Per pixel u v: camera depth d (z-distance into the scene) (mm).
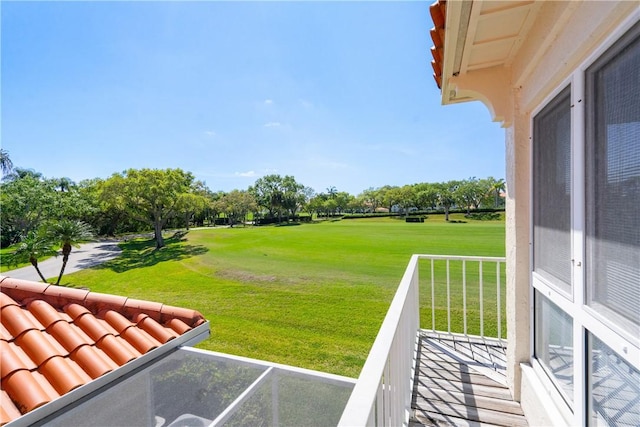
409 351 1961
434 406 1930
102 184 22000
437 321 6125
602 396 1052
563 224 1322
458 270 10789
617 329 915
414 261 2615
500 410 1867
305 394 2732
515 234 1863
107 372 1983
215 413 2830
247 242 23328
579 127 1118
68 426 2096
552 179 1446
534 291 1771
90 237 14680
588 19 965
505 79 1897
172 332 2561
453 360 2492
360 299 8414
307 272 12016
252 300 8711
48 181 28109
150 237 30797
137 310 2738
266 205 49406
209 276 12477
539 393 1585
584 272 1112
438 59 2057
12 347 2033
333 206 57469
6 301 2426
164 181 22641
